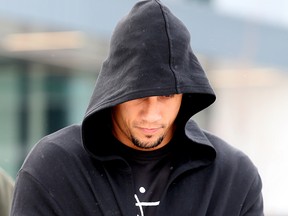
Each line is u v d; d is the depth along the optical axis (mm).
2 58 31672
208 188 5414
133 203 5277
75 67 32656
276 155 39781
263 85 39250
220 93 40062
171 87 4977
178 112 5453
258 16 33844
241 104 39594
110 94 5078
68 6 27859
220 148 5652
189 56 5195
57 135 5523
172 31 5098
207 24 32125
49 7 27375
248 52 33750
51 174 5285
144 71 4984
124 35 5109
